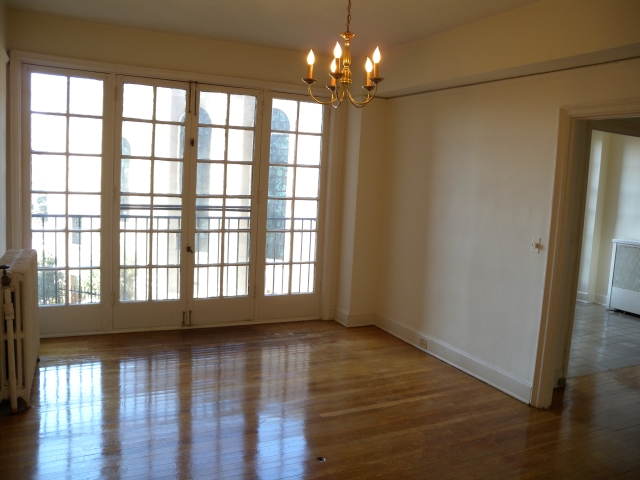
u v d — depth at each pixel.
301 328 5.45
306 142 5.51
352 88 5.44
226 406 3.55
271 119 5.30
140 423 3.24
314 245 5.73
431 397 3.88
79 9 4.12
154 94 4.80
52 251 4.64
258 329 5.33
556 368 3.91
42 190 4.55
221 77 4.95
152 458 2.86
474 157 4.33
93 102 4.62
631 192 6.92
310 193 5.62
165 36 4.71
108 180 4.73
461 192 4.47
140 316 5.02
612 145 7.12
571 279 4.03
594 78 3.37
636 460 3.10
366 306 5.63
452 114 4.56
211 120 5.04
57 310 4.71
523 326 3.88
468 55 3.97
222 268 5.30
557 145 3.58
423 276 4.94
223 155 5.14
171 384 3.85
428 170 4.86
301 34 4.56
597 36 3.01
